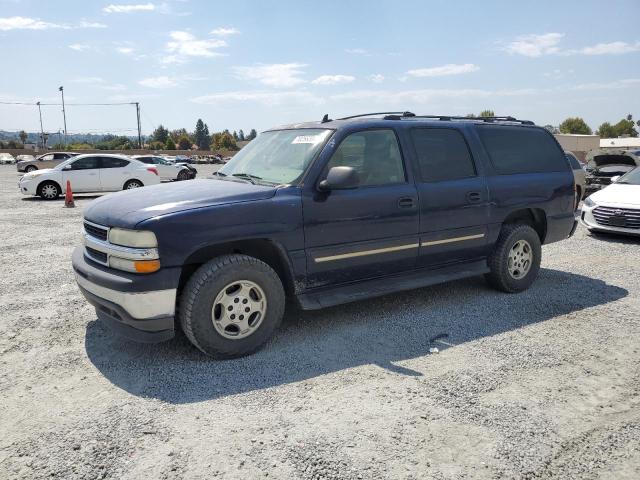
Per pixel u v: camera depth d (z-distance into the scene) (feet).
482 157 17.75
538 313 16.61
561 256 25.41
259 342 13.30
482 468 8.73
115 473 8.55
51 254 25.86
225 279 12.54
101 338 14.40
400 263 15.88
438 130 16.99
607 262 24.07
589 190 47.11
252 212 12.87
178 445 9.34
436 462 8.87
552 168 19.90
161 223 11.85
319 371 12.37
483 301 17.83
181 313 12.57
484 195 17.38
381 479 8.41
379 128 15.60
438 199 16.22
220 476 8.47
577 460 8.99
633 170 33.55
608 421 10.23
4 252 26.32
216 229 12.39
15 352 13.47
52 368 12.51
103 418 10.24
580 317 16.26
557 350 13.67
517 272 18.76
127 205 12.94
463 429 9.88
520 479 8.48
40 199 55.62
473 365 12.73
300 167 14.30
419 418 10.25
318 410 10.55
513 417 10.32
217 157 229.86
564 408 10.70
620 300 18.04
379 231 15.03
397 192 15.34
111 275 12.17
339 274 14.64
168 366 12.62
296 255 13.66
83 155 57.31
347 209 14.35
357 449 9.21
